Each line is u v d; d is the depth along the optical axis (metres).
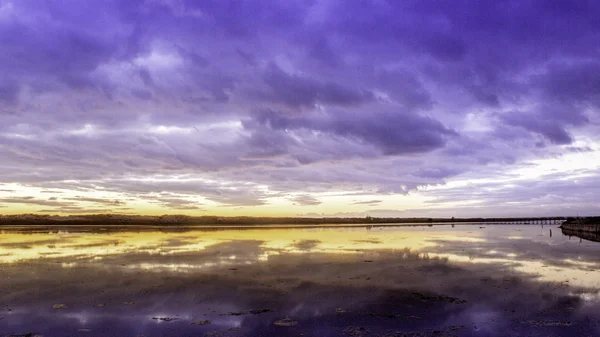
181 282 15.71
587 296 13.24
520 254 24.80
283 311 11.70
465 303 12.48
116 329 10.15
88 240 37.06
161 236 43.88
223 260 21.92
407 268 19.08
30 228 70.56
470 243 33.56
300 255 24.34
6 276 16.95
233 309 11.89
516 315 11.20
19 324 10.54
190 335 9.73
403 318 11.00
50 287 14.80
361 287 14.80
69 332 9.93
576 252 25.91
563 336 9.58
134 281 15.90
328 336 9.66
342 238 40.47
